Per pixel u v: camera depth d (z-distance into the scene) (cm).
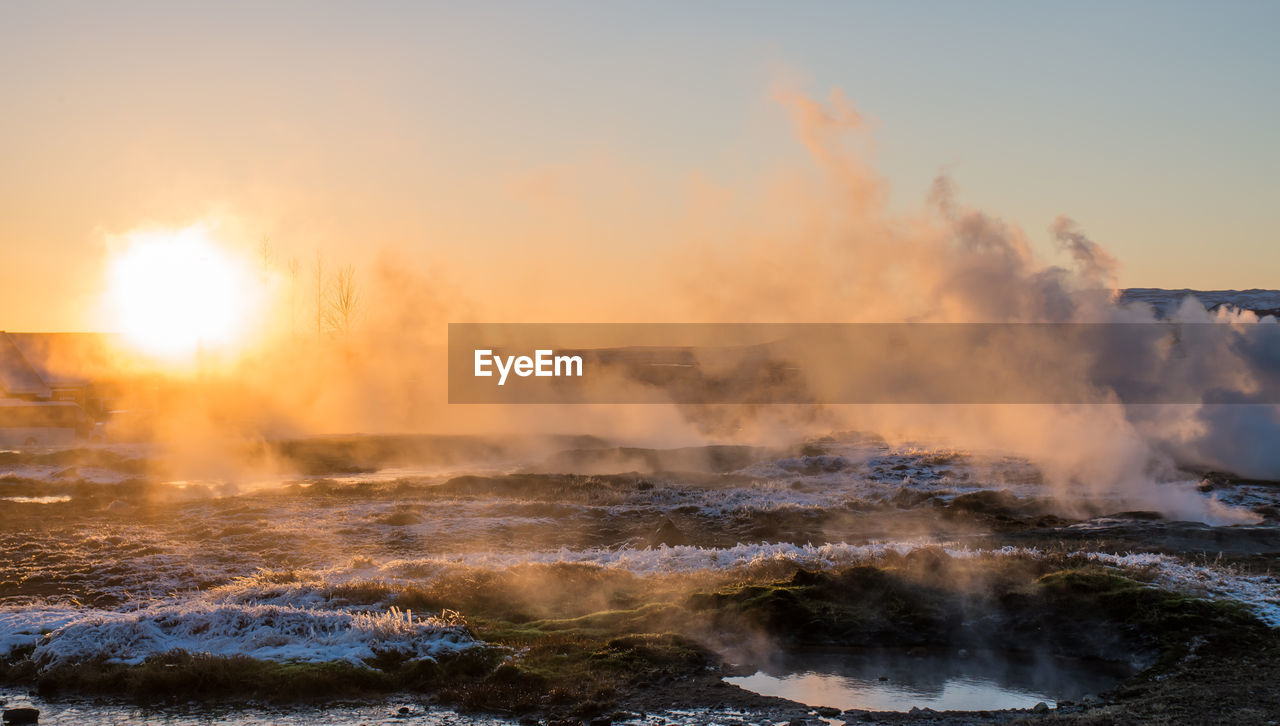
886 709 1362
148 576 2241
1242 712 1274
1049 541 2606
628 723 1282
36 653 1528
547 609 1848
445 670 1490
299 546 2658
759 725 1274
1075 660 1592
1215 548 2502
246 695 1395
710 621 1717
